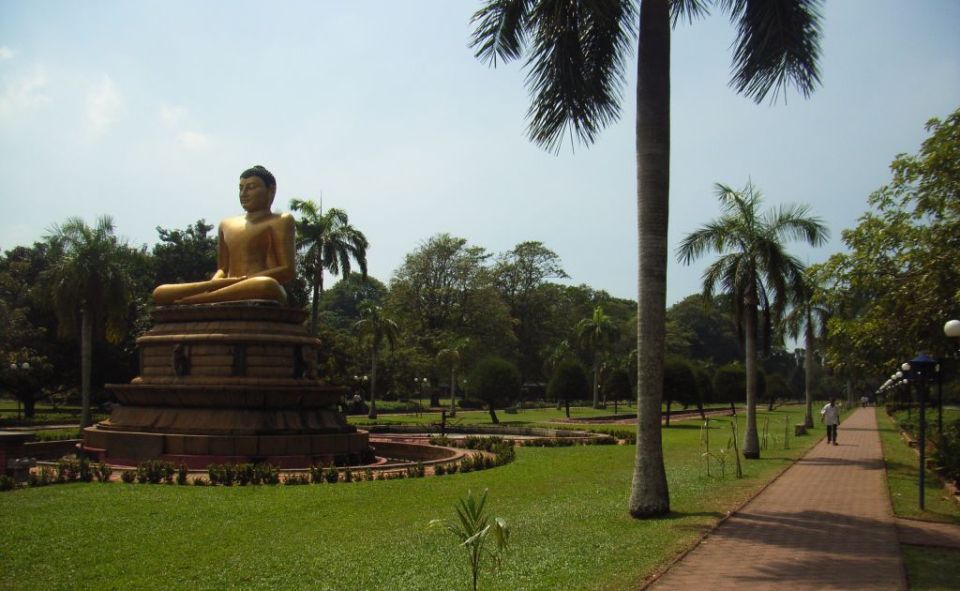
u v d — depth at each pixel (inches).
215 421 829.8
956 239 698.2
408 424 1777.8
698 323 4362.7
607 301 4192.9
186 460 799.1
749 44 568.1
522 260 3063.5
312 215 1717.5
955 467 691.4
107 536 445.4
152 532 458.0
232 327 890.7
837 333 828.6
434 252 2672.2
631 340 3850.9
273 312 904.3
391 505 564.1
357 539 440.5
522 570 367.6
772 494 647.1
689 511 544.1
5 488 626.2
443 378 2891.2
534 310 3043.8
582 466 871.1
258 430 822.5
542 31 543.5
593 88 589.6
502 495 623.2
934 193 708.7
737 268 987.3
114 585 343.9
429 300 2689.5
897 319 767.1
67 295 1434.5
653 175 537.6
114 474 725.9
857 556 410.3
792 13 550.9
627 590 336.5
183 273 2256.4
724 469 794.8
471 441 1152.8
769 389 3085.6
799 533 473.1
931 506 589.6
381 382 2426.2
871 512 558.3
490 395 1936.5
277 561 386.0
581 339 2962.6
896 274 757.9
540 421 2113.7
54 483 666.2
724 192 1002.7
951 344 759.1
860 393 3759.8
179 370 877.8
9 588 339.6
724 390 2487.7
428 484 689.6
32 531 457.4
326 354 2282.2
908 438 1278.3
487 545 419.8
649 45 545.0
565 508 552.7
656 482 522.9
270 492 625.3
